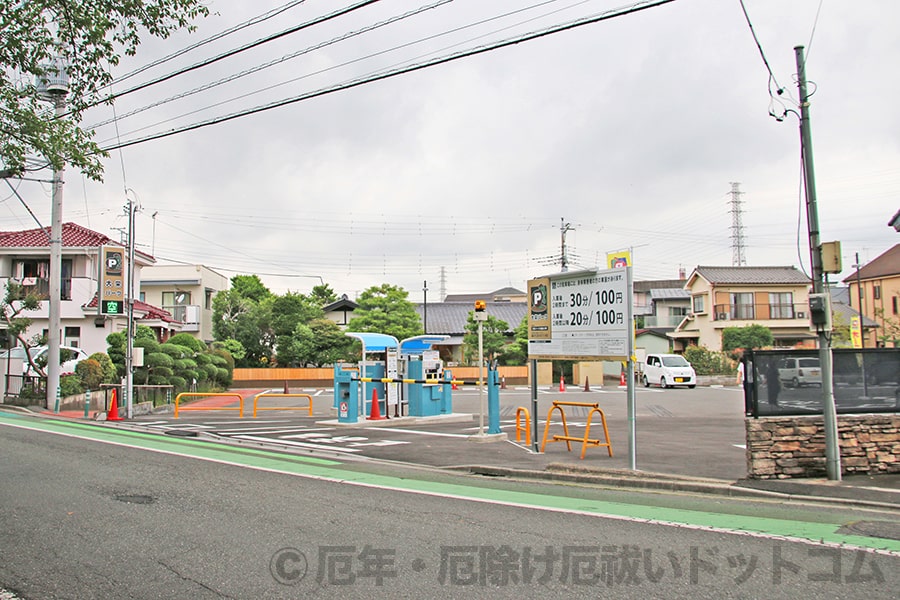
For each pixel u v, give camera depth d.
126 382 19.62
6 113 9.17
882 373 9.91
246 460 11.38
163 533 6.55
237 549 6.04
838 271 9.38
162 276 44.62
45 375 21.94
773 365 9.62
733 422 18.31
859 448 9.70
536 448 12.45
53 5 8.77
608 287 10.76
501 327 46.94
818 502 8.24
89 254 28.91
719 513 7.62
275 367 44.09
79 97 9.59
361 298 44.59
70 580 5.25
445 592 5.01
